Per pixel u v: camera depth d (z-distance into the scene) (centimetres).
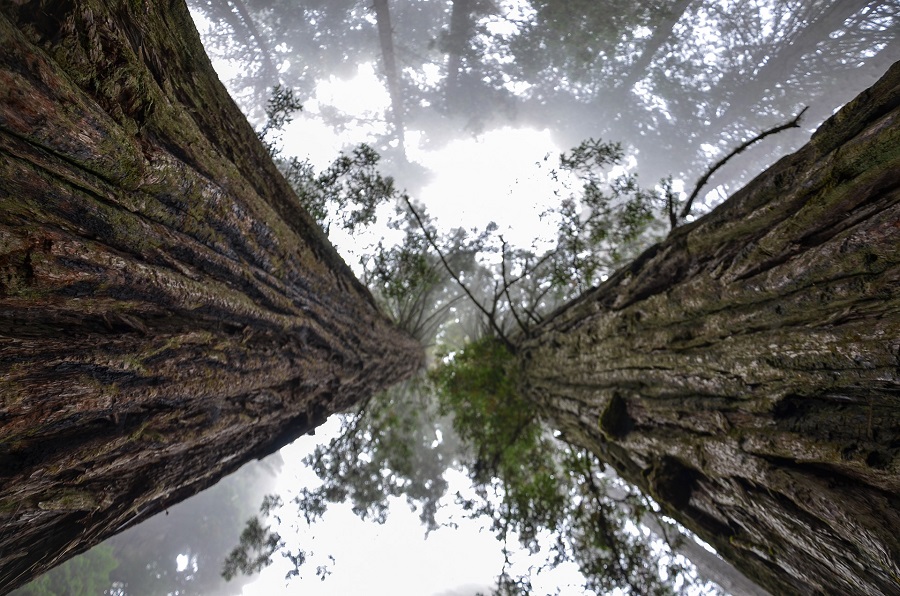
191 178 293
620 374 546
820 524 289
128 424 271
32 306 205
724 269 375
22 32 196
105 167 230
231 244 361
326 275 557
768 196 341
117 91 241
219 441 396
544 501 1082
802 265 302
